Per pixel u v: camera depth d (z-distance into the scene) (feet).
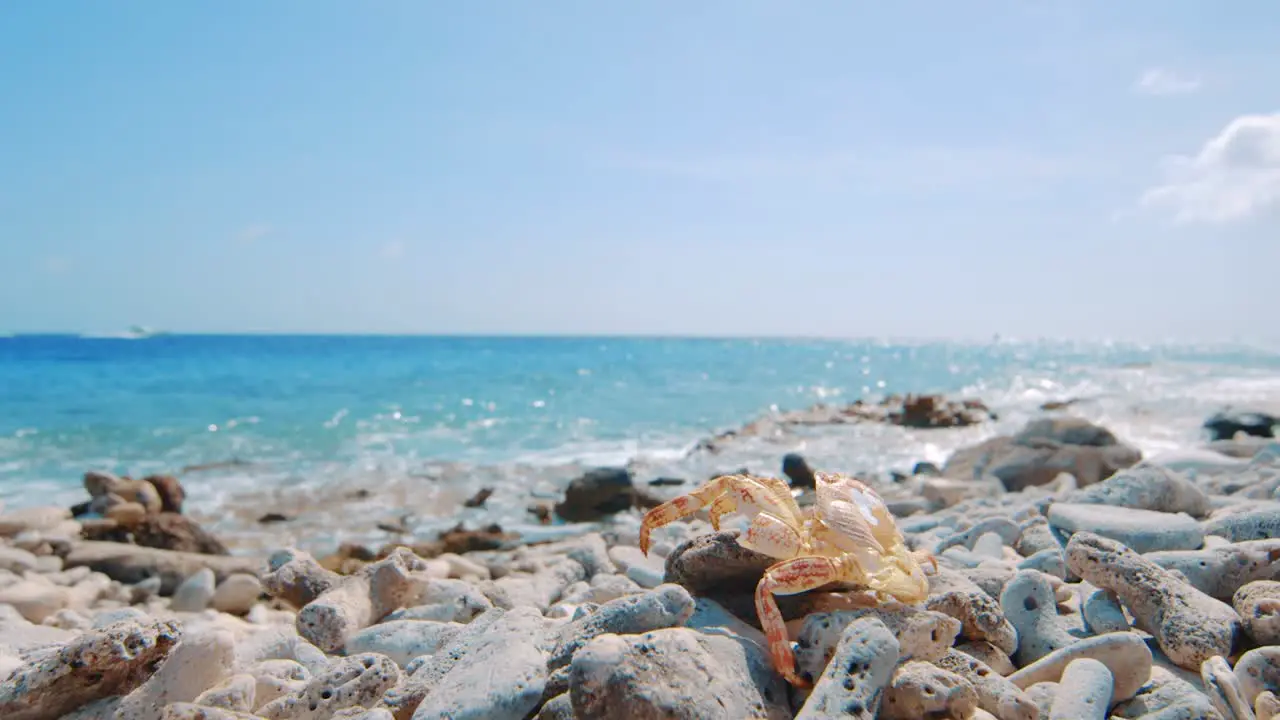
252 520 4.78
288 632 1.91
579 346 49.55
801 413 10.68
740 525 3.34
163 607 3.06
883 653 1.18
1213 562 1.69
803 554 1.37
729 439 8.26
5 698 1.34
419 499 5.36
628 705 1.07
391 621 1.93
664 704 1.06
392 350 35.91
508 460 7.14
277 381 15.70
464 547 4.15
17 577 3.09
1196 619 1.40
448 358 27.22
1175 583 1.50
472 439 8.45
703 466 6.73
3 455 7.23
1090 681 1.22
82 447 7.69
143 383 14.78
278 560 2.60
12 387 13.65
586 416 10.67
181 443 7.97
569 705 1.15
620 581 2.28
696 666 1.14
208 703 1.37
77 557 3.41
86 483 4.97
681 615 1.34
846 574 1.33
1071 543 1.59
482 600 2.13
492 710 1.23
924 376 19.97
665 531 3.43
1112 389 14.80
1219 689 1.25
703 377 18.67
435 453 7.54
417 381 16.14
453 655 1.53
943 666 1.29
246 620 2.82
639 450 7.77
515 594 2.34
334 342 52.90
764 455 7.26
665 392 14.44
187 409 10.77
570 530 4.56
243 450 7.60
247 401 11.92
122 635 1.41
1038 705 1.24
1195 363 24.93
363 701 1.40
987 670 1.27
